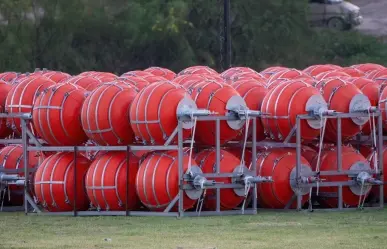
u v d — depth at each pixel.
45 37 158.12
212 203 68.00
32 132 71.12
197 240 54.75
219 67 163.62
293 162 69.31
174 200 65.56
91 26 161.12
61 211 69.69
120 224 62.50
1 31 155.25
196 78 72.81
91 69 160.50
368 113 69.50
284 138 69.69
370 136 73.31
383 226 60.38
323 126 68.50
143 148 66.25
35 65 158.00
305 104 68.12
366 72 87.06
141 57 163.25
